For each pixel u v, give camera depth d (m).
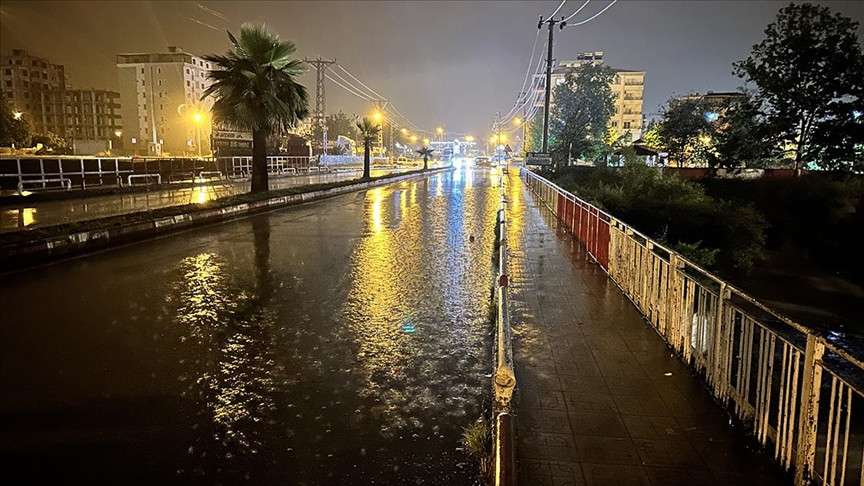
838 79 25.92
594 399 4.31
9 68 104.56
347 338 6.08
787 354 3.46
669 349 5.43
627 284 7.46
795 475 3.20
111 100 107.31
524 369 4.91
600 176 27.33
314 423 4.16
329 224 16.27
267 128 21.42
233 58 20.50
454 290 8.26
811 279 17.52
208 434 3.99
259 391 4.71
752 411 3.85
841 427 4.43
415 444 3.85
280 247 12.15
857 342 7.94
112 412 4.31
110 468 3.56
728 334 4.18
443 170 68.06
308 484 3.40
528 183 34.22
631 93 93.69
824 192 21.73
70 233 11.23
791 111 27.00
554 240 12.41
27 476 3.46
